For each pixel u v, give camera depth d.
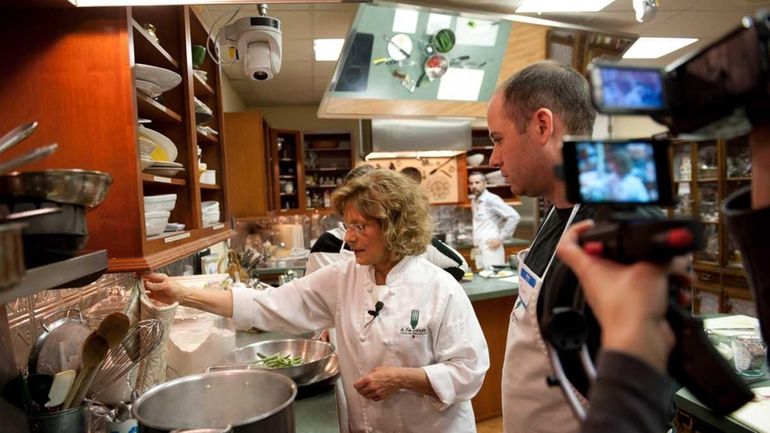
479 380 1.23
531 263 1.08
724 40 0.38
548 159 0.97
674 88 0.41
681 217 0.38
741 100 0.37
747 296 4.17
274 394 0.94
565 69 0.99
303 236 5.50
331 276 1.39
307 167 5.87
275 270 3.95
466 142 4.85
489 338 2.98
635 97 0.40
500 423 2.97
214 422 0.95
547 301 0.60
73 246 0.67
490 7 3.12
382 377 1.14
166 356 1.17
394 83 3.01
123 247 1.04
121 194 1.03
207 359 1.32
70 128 1.01
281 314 1.35
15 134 0.61
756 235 0.40
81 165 1.02
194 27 1.93
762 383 1.33
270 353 1.58
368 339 1.24
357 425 1.27
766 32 0.35
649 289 0.38
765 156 0.40
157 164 1.23
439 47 2.89
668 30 3.84
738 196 0.46
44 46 1.00
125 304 1.36
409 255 1.28
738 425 1.11
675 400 1.26
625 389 0.36
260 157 4.37
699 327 0.44
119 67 1.01
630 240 0.39
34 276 0.54
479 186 5.23
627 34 3.37
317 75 4.83
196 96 2.17
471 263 5.22
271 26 1.93
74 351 0.99
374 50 2.79
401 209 1.22
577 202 0.44
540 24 3.00
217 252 3.16
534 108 0.96
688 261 0.44
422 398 1.22
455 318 1.26
